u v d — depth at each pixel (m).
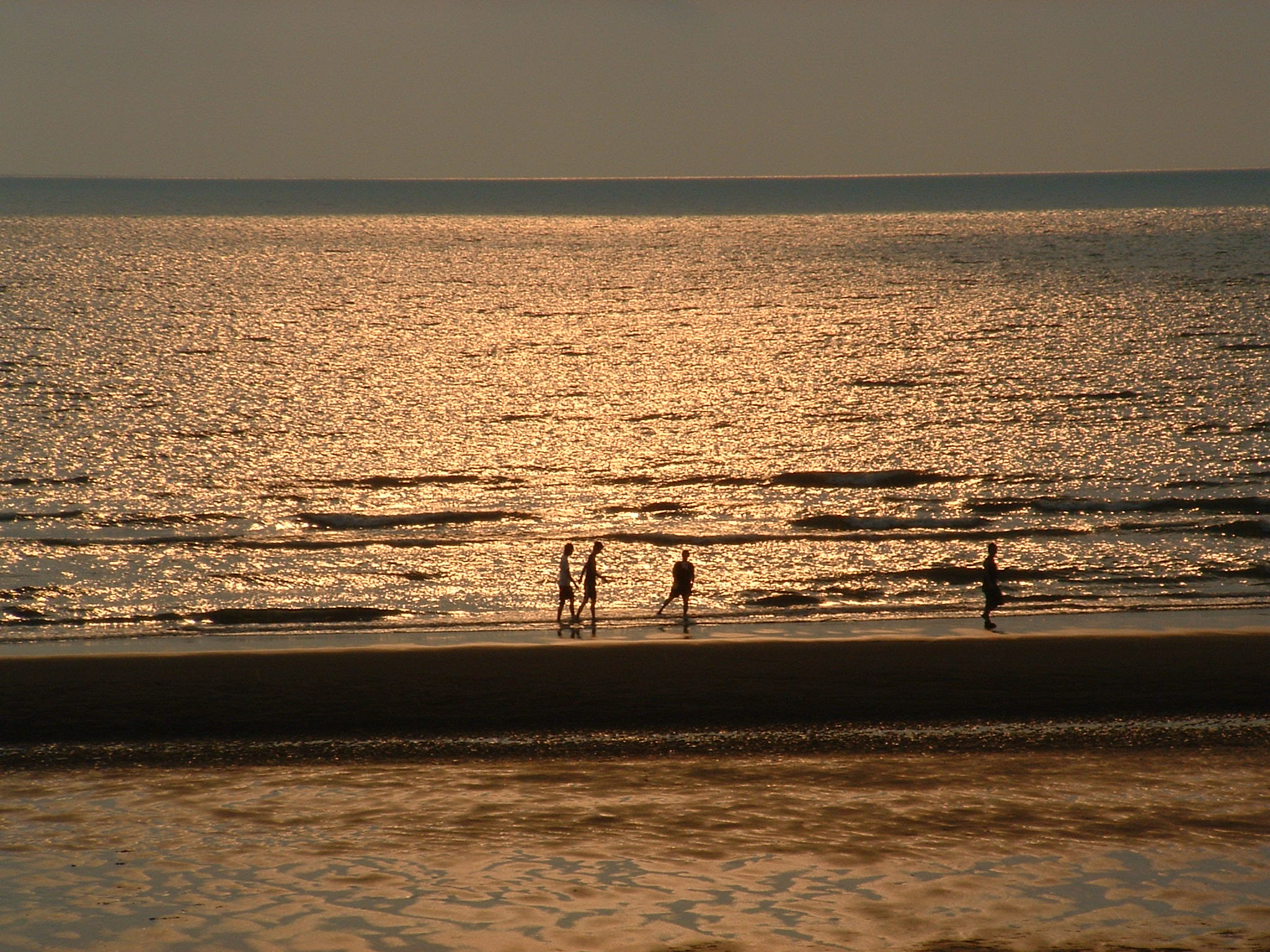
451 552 124.19
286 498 148.50
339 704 69.81
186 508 142.75
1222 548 122.12
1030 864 46.62
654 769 58.75
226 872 45.84
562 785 56.31
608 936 40.31
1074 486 151.12
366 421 195.25
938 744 62.94
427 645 86.94
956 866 46.41
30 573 114.88
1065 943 40.00
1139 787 55.81
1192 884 44.78
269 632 94.12
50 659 80.56
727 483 156.75
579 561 120.81
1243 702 70.31
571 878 45.22
